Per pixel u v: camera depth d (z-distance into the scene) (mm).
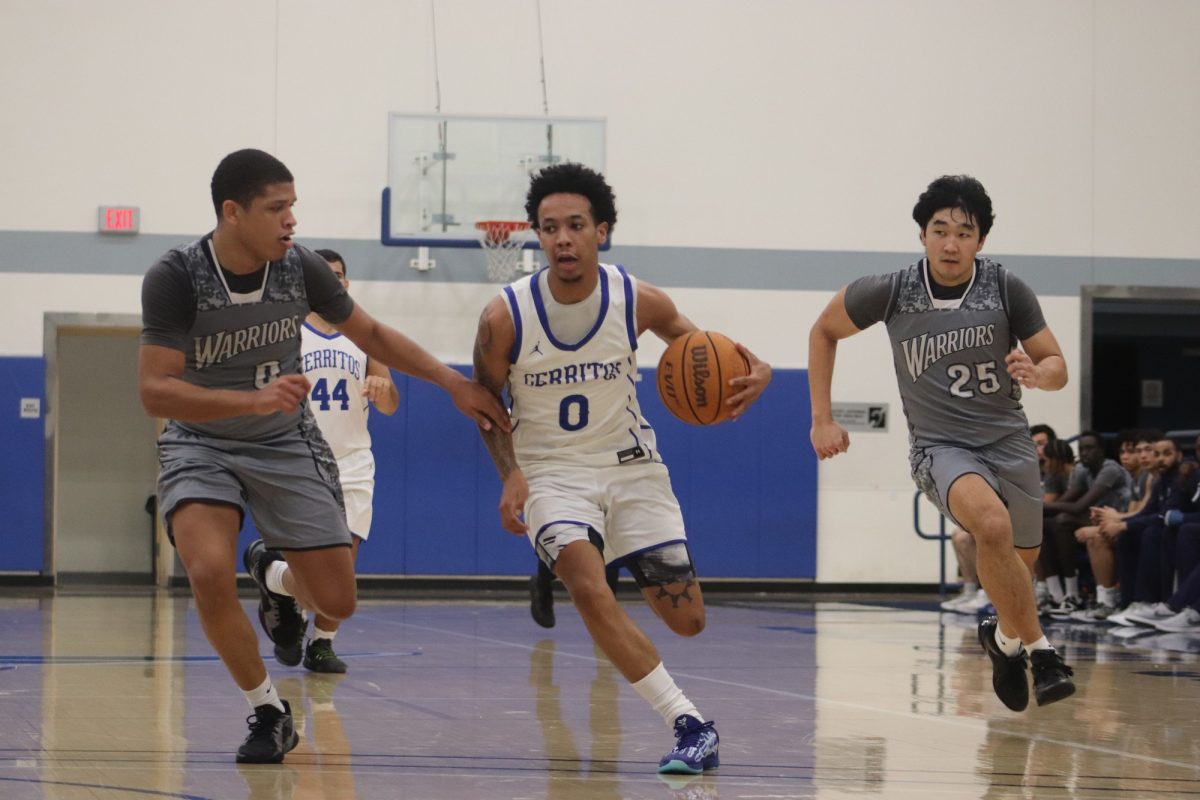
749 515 22406
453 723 7066
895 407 22859
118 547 24422
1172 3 23578
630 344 6270
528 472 6270
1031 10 23328
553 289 6176
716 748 5793
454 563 21719
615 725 7055
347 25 21891
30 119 21312
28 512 21234
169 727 6719
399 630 13945
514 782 5359
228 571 5676
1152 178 23484
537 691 8547
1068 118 23359
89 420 24391
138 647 11297
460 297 21938
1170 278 23469
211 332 5801
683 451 22328
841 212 22875
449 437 21797
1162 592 15141
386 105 21906
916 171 23047
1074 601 16875
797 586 22516
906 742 6590
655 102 22531
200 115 21609
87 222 21375
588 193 6145
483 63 22156
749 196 22703
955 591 22672
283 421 6109
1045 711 7859
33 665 9742
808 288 22781
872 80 23016
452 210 21141
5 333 21203
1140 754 6281
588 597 5820
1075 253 23312
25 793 4930
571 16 22391
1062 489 18219
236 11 21703
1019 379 6730
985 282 7363
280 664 10109
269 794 5000
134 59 21500
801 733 6871
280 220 5652
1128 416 27781
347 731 6734
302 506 6039
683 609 6184
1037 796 5199
